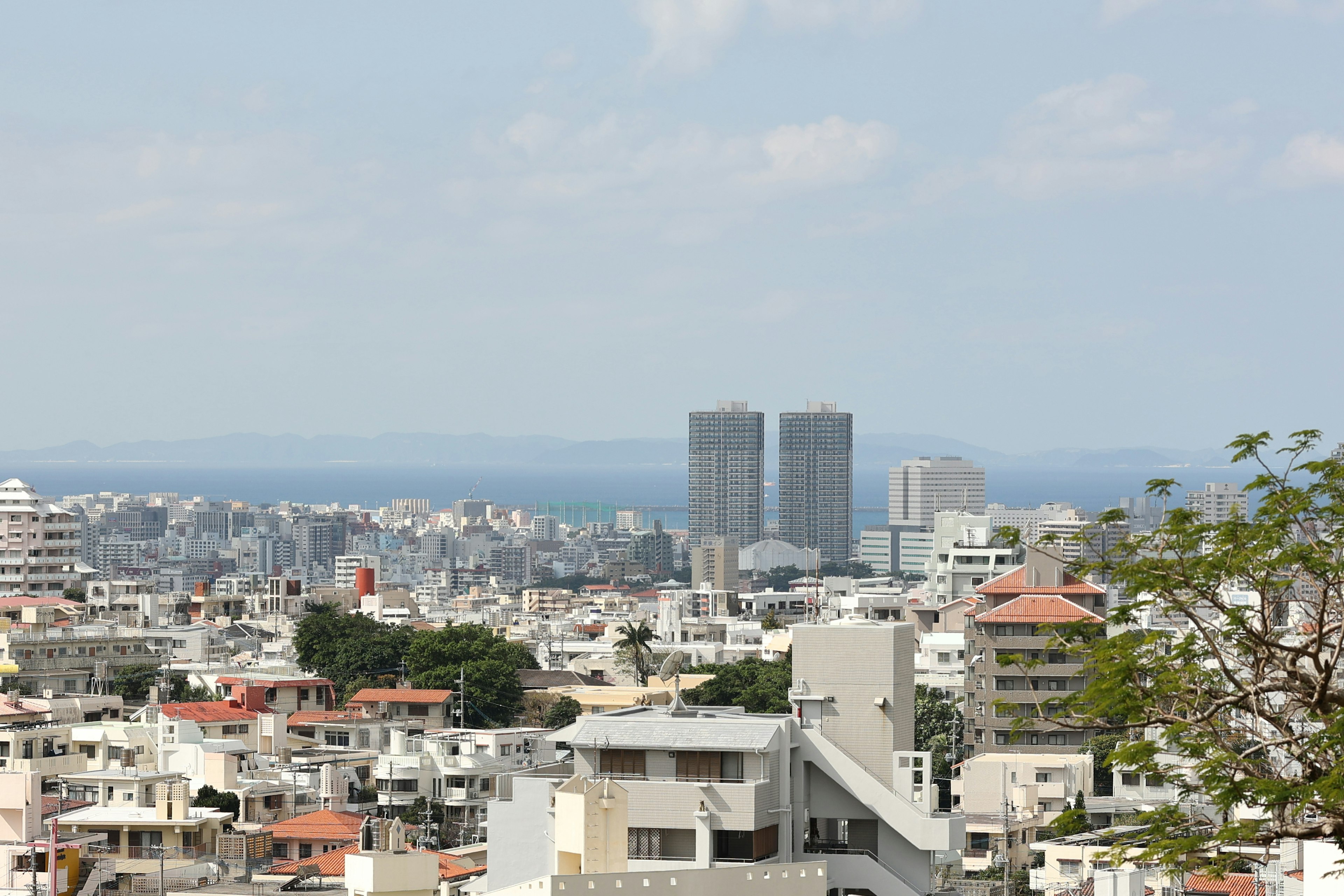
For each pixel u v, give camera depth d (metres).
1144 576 67.12
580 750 112.44
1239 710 67.31
